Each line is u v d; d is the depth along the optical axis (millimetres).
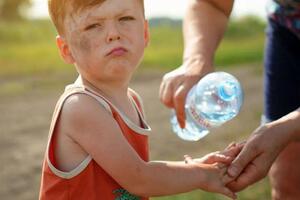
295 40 3178
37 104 10766
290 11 3131
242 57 21906
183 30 3133
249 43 30859
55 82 14109
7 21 37031
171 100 2848
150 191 2137
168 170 2156
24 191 5480
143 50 2219
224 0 3025
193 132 2758
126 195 2182
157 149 6957
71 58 2244
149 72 17328
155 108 10281
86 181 2119
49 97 11688
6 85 13570
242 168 2264
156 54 23328
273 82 3279
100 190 2133
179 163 2203
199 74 2797
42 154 6926
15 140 7688
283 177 3125
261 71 16531
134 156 2107
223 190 2230
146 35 2281
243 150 2271
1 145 7395
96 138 2088
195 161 2322
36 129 8406
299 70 3201
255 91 12523
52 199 2145
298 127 2334
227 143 7230
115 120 2143
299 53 3188
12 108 10297
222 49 26297
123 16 2143
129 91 2404
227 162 2275
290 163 3090
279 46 3232
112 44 2119
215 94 2576
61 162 2148
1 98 11562
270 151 2289
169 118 9219
